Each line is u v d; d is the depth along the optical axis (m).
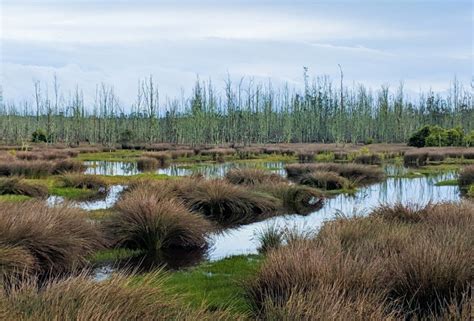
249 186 19.56
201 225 11.78
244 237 12.50
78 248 9.59
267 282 6.88
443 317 5.83
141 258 10.26
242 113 75.00
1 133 76.94
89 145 67.00
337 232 9.11
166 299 6.02
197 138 69.00
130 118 86.75
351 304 5.49
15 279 7.09
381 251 7.89
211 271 9.27
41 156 35.19
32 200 11.89
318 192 19.23
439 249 6.98
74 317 4.83
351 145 63.72
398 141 79.62
